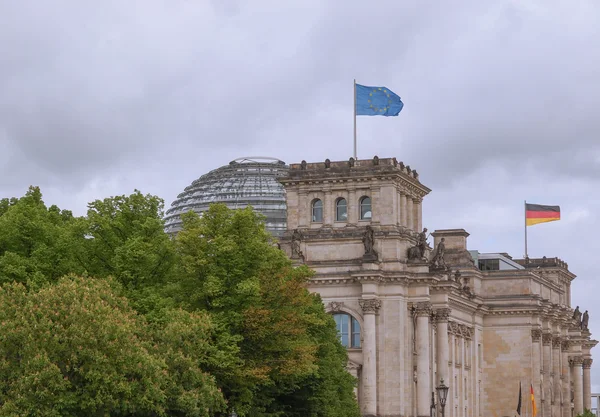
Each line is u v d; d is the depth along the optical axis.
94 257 169.50
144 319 155.88
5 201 191.38
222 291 171.75
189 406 149.50
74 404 137.88
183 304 169.12
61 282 148.75
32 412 135.38
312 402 194.00
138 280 166.25
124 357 141.75
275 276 179.38
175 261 172.62
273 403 186.50
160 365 146.88
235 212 179.12
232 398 170.62
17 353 139.38
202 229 176.00
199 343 158.25
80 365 139.88
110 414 143.25
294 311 181.00
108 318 143.38
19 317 140.38
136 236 169.38
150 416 148.38
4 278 159.12
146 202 175.62
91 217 171.38
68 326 141.00
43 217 175.38
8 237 166.00
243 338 170.50
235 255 174.00
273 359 177.00
